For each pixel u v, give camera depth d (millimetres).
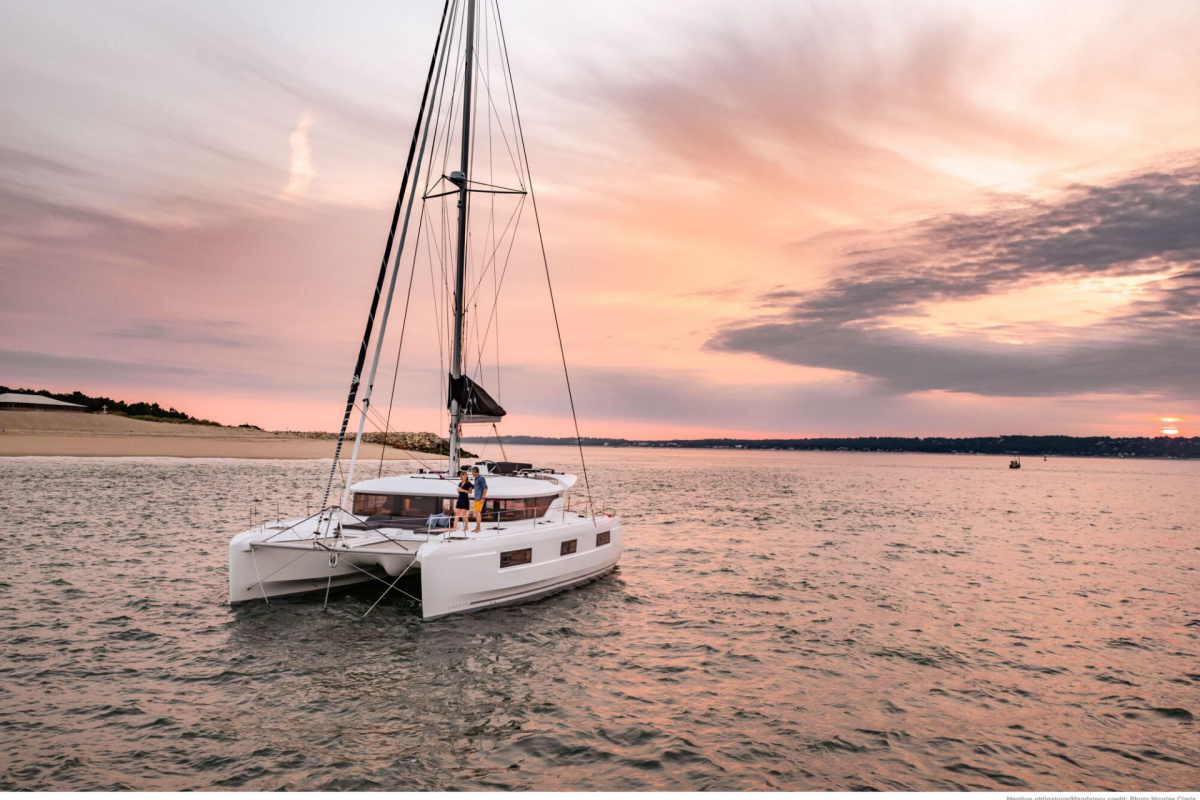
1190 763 8242
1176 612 15766
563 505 17281
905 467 144875
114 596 13891
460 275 15992
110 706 8719
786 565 20250
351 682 9914
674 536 25875
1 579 14844
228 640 11500
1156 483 95250
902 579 18719
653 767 7711
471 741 8211
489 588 13219
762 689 10266
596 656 11484
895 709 9664
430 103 15352
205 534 22094
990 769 7969
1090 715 9648
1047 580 19297
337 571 14148
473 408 16297
